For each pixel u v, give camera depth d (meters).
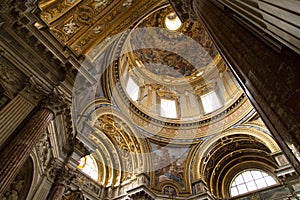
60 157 9.54
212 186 15.05
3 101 6.83
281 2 1.39
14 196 7.30
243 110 14.73
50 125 7.96
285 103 2.10
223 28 4.16
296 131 1.91
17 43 7.46
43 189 8.23
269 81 2.44
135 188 12.32
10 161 5.66
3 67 7.04
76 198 10.90
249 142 14.55
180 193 13.22
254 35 3.08
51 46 8.29
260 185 14.16
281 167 11.25
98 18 9.98
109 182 13.98
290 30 1.62
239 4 2.81
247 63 3.04
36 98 7.46
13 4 6.91
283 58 2.30
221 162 15.96
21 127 6.64
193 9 7.86
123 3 10.45
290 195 10.98
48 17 8.54
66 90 8.45
